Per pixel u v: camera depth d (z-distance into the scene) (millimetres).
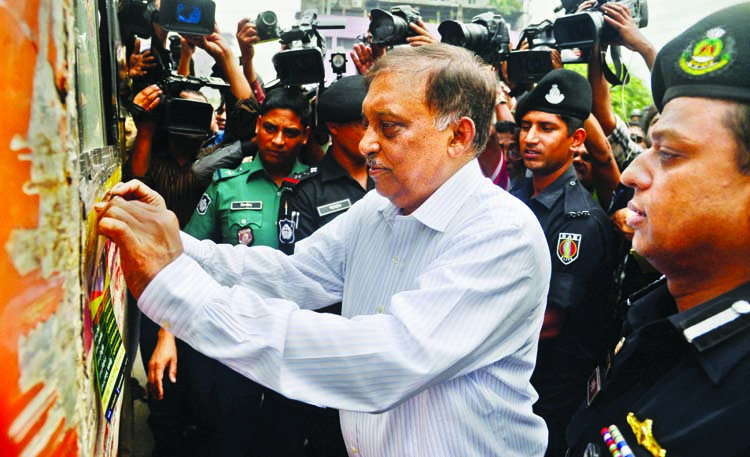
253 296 1087
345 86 2408
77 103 806
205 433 2473
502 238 1173
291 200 2453
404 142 1220
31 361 500
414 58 1229
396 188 1273
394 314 1113
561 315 2252
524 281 1180
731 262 820
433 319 1105
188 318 1038
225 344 1055
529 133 2475
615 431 890
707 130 779
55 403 553
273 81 2781
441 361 1084
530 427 1322
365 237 1425
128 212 1022
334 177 2447
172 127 2510
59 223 570
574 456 1014
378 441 1277
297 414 2482
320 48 2770
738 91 762
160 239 1038
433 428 1203
